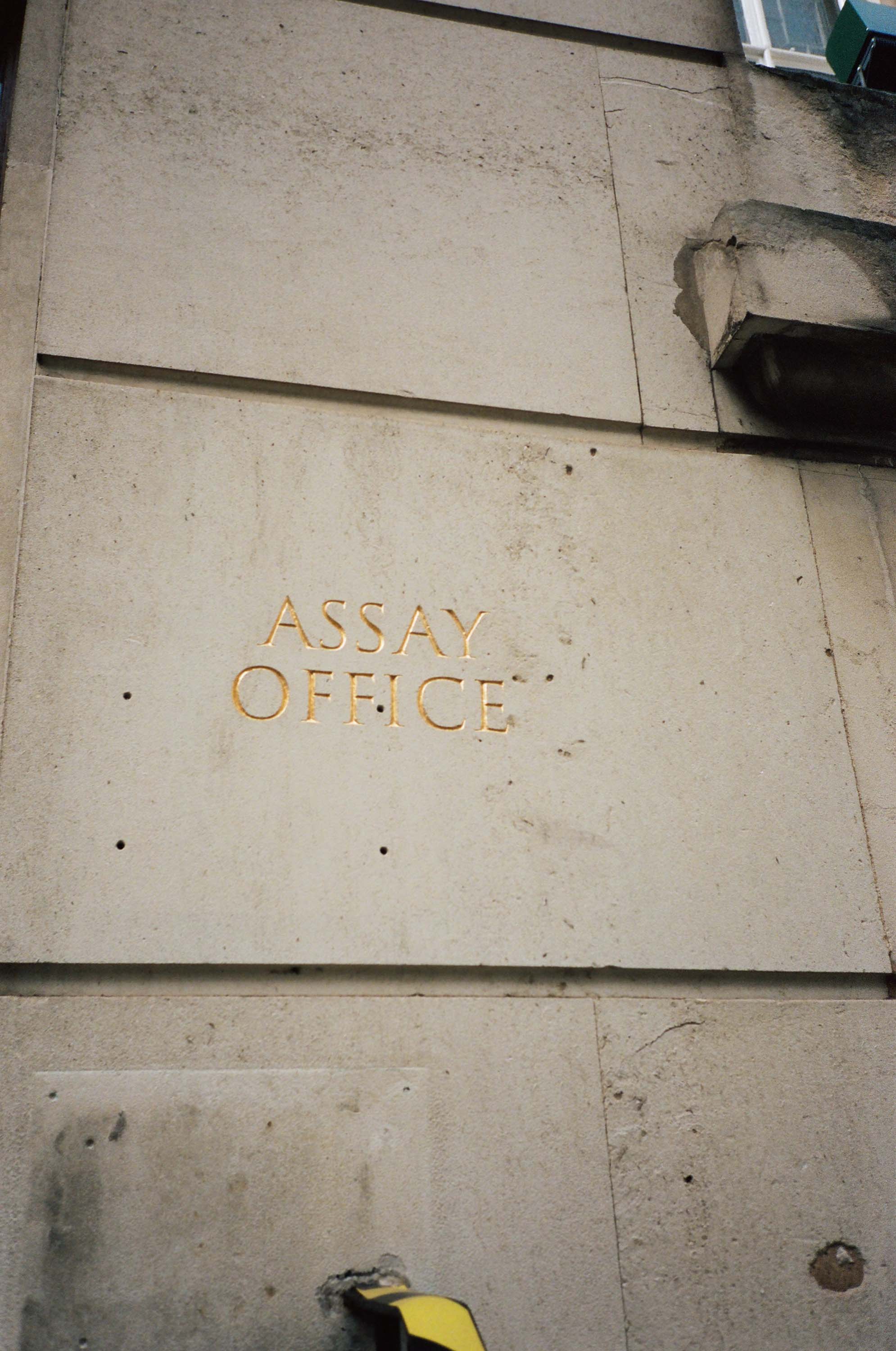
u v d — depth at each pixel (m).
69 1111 2.72
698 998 3.24
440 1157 2.88
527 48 4.49
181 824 3.03
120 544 3.28
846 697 3.72
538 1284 2.82
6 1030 2.76
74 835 2.95
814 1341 2.92
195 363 3.56
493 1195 2.88
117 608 3.20
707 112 4.59
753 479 3.97
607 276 4.13
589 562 3.67
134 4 4.05
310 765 3.18
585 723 3.45
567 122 4.39
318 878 3.07
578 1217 2.91
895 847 3.55
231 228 3.79
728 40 4.80
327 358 3.69
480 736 3.35
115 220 3.68
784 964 3.31
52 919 2.86
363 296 3.82
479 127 4.26
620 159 4.38
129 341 3.53
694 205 4.37
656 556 3.75
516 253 4.06
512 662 3.47
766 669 3.69
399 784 3.23
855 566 3.93
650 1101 3.08
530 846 3.26
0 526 3.20
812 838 3.49
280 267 3.78
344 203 3.95
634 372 3.99
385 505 3.55
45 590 3.17
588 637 3.57
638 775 3.43
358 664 3.34
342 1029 2.95
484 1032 3.04
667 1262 2.92
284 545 3.41
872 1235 3.07
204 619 3.26
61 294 3.53
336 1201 2.79
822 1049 3.25
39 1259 2.59
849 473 4.09
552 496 3.73
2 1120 2.68
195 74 4.01
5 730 3.00
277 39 4.17
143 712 3.11
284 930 3.00
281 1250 2.71
